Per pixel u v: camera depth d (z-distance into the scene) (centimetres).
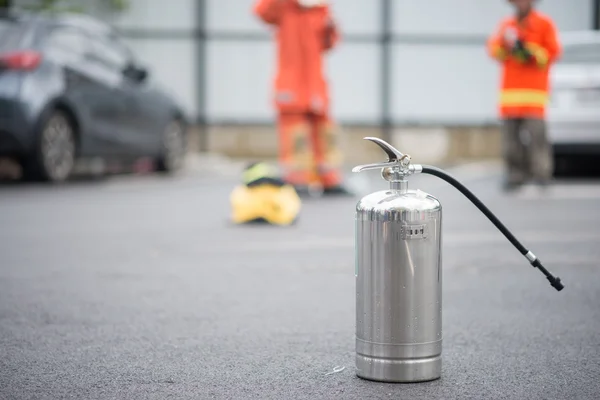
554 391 352
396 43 1952
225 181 1424
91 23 1380
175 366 390
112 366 391
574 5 1947
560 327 467
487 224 891
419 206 352
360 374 367
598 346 427
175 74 1930
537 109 1174
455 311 507
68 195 1166
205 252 721
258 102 1942
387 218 352
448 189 1268
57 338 443
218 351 417
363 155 1947
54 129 1239
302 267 654
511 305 523
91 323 476
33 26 1249
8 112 1187
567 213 983
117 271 636
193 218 947
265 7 1107
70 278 609
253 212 890
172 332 456
